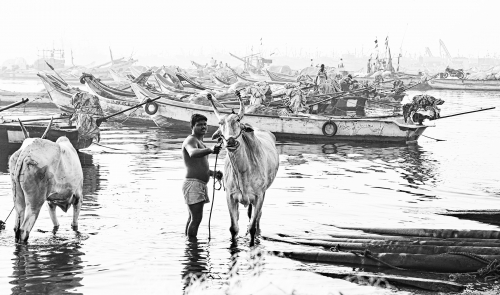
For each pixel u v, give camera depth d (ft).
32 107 161.99
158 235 38.04
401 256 33.17
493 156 80.07
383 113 164.86
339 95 136.98
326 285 29.84
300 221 42.47
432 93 295.28
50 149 35.42
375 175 63.77
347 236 37.76
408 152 84.74
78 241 36.35
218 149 35.86
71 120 84.23
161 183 56.13
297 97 107.14
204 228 40.04
